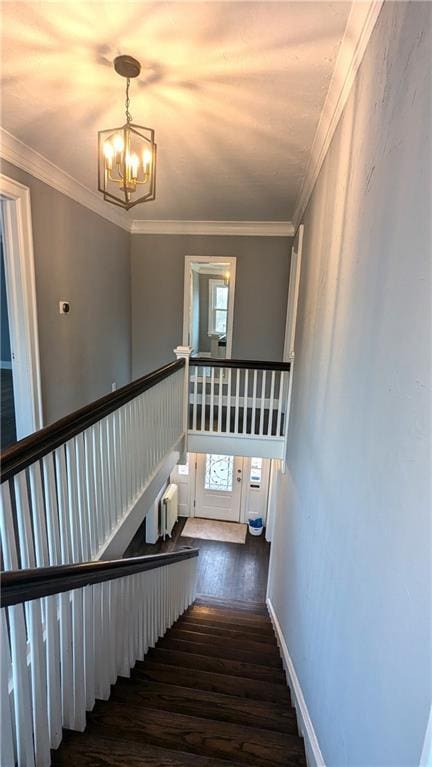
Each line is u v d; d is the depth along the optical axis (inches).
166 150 109.1
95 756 50.8
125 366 205.5
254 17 58.7
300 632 86.5
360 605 46.3
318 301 91.3
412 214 35.4
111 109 88.7
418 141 34.6
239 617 141.9
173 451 142.6
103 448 82.0
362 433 49.0
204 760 54.2
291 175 124.0
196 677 79.7
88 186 141.6
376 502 42.5
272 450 154.6
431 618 28.1
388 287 41.6
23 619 41.6
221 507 254.4
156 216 184.5
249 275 198.2
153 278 204.5
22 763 43.2
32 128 98.1
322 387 79.7
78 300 149.3
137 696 66.2
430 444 29.9
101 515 81.7
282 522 142.5
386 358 41.2
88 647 57.1
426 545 29.8
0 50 68.6
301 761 58.8
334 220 76.3
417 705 29.5
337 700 53.0
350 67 63.9
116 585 67.1
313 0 54.6
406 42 38.7
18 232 112.3
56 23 61.9
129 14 59.2
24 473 51.2
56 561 61.4
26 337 118.8
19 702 41.6
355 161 60.1
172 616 117.1
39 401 125.7
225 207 165.3
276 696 79.0
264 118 90.0
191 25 61.2
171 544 228.8
